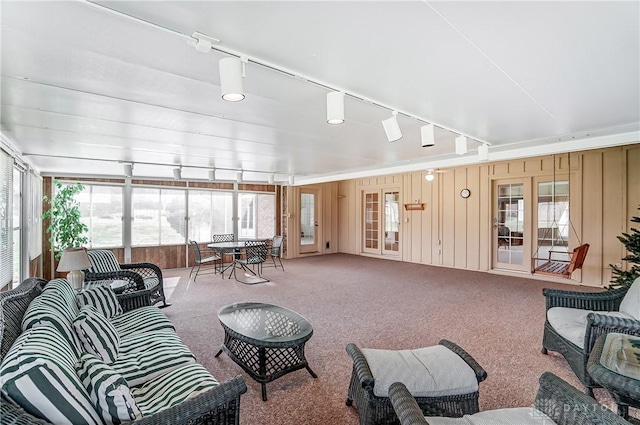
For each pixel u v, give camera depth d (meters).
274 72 2.07
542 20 1.55
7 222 3.47
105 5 1.37
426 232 7.84
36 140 3.68
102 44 1.69
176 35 1.62
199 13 1.45
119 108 2.68
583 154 5.58
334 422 2.03
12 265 3.69
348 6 1.42
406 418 1.25
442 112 2.92
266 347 2.28
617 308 2.80
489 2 1.40
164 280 6.14
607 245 5.36
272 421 2.04
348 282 5.90
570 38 1.71
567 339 2.48
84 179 6.60
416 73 2.13
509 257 6.58
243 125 3.26
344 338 3.31
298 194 9.13
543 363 2.77
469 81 2.26
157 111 2.78
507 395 2.30
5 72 2.00
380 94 2.49
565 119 3.12
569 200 5.76
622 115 2.99
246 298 4.84
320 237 9.63
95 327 1.94
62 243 6.00
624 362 1.75
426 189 7.82
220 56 1.84
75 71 2.00
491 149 4.59
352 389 2.12
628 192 5.18
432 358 1.96
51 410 1.15
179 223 7.62
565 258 5.80
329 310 4.24
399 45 1.78
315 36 1.68
